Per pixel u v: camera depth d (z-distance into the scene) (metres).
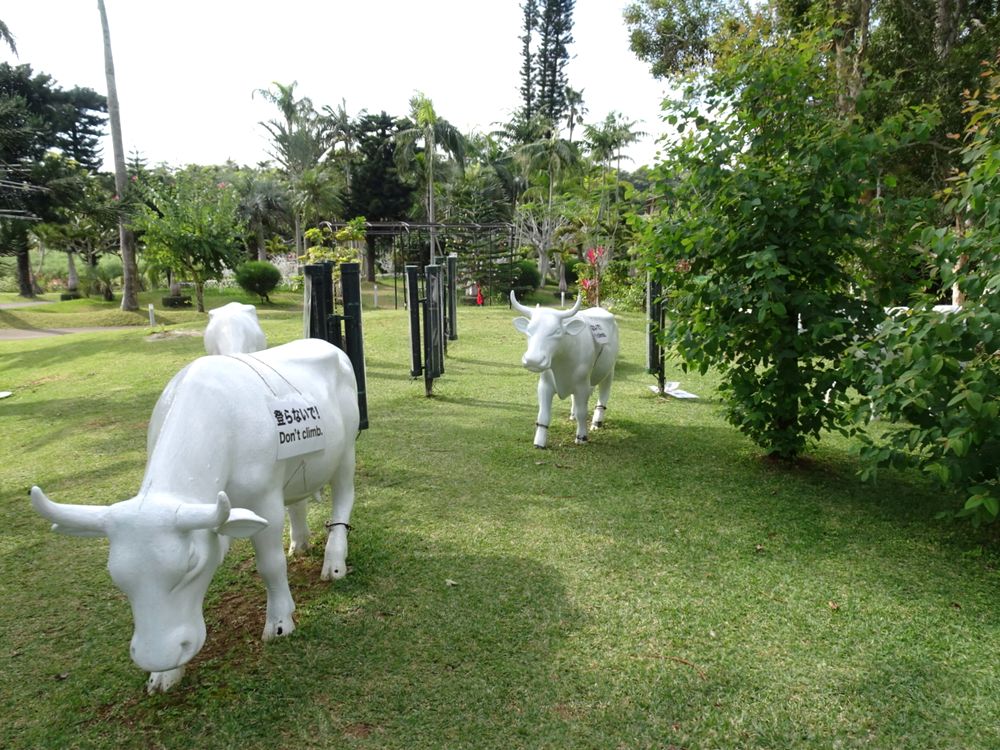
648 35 20.89
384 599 3.54
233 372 2.89
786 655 3.07
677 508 4.80
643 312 18.52
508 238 30.72
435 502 4.92
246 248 37.28
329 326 5.28
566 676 2.91
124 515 2.19
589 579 3.77
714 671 2.95
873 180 5.13
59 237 31.78
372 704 2.73
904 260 5.14
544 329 5.73
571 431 6.83
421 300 8.48
